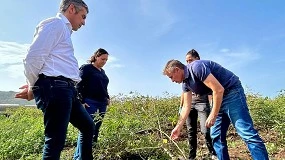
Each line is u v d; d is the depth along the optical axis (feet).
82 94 16.66
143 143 17.66
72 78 9.92
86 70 16.72
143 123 19.90
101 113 17.17
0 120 38.09
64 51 9.89
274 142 19.79
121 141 17.63
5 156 19.43
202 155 17.66
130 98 23.73
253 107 24.40
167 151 16.88
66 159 17.60
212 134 13.37
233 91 12.35
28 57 9.30
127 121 20.04
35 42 9.39
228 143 20.90
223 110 12.69
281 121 22.71
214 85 11.84
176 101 27.84
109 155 17.39
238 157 17.15
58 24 9.80
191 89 13.08
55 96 9.43
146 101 23.62
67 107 9.61
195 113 16.61
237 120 12.28
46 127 9.52
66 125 9.61
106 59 17.19
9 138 23.80
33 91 9.75
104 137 18.04
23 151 20.21
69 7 10.64
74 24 10.84
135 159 17.56
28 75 9.50
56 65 9.66
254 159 11.94
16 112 47.14
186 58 16.99
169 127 22.71
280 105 25.48
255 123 24.18
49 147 9.38
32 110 49.32
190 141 16.62
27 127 28.76
